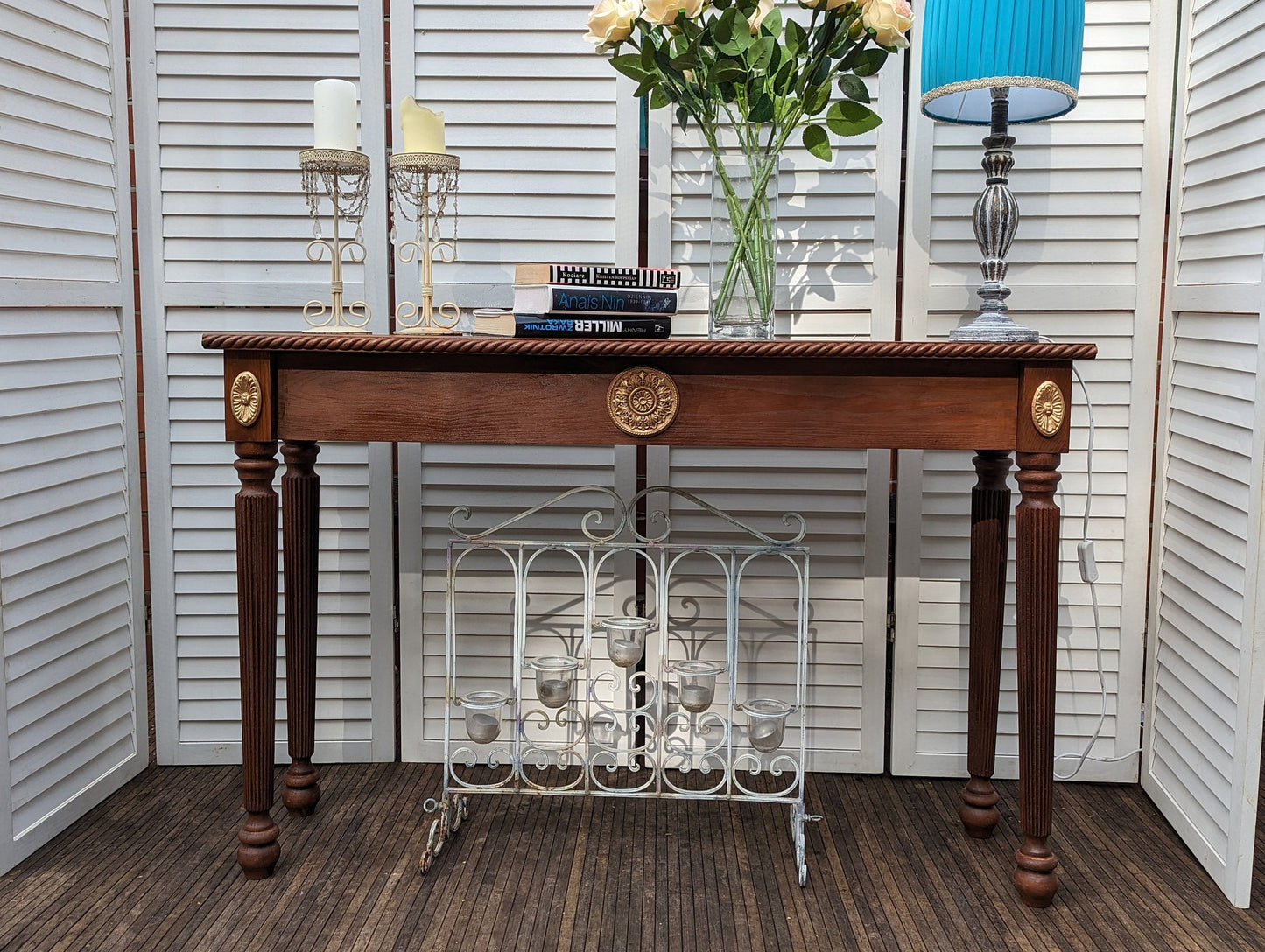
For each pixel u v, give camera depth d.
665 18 1.58
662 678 1.78
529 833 1.83
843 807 1.95
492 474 2.05
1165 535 1.95
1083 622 2.04
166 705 2.10
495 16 1.97
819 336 2.01
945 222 1.99
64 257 1.81
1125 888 1.66
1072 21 1.56
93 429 1.90
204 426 2.04
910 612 2.05
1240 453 1.63
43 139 1.75
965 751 2.08
